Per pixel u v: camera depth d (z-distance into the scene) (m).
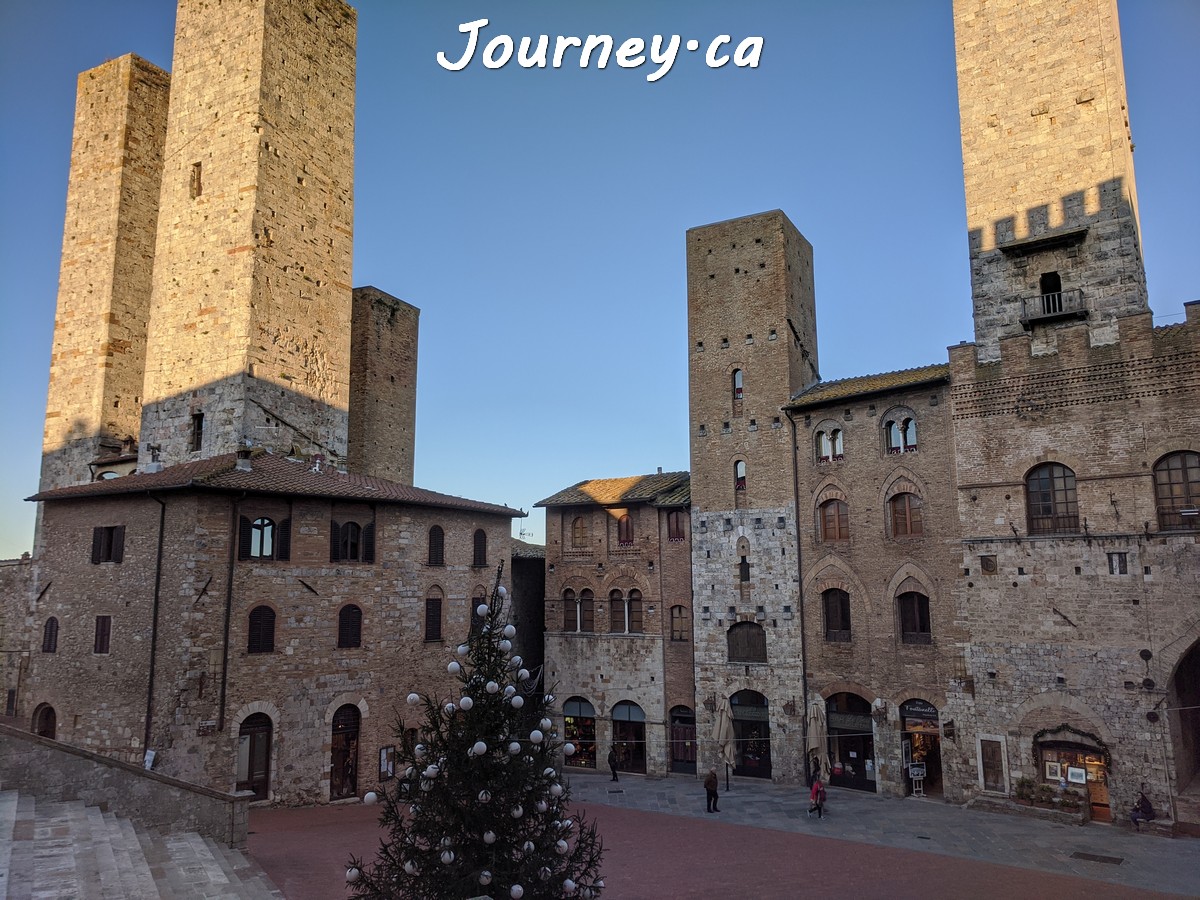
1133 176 39.06
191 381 41.97
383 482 43.69
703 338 48.41
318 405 44.34
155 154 51.97
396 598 40.03
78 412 48.31
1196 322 32.28
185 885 19.19
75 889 16.25
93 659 34.69
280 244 42.94
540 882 16.28
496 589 18.95
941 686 37.56
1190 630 31.30
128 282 49.59
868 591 40.50
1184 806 31.30
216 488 33.31
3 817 22.16
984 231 38.88
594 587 50.38
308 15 46.12
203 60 44.69
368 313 52.25
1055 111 37.75
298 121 44.84
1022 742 34.78
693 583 46.38
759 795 39.84
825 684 41.53
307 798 35.06
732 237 48.47
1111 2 38.22
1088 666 33.44
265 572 35.09
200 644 32.72
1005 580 35.91
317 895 22.09
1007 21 39.41
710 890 25.17
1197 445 31.84
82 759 24.92
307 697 35.72
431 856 16.28
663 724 46.91
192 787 24.73
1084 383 34.78
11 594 44.94
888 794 38.69
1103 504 33.78
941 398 39.16
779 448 44.78
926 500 38.97
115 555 35.34
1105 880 25.97
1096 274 35.88
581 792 42.00
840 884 25.77
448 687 41.91
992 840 30.62
